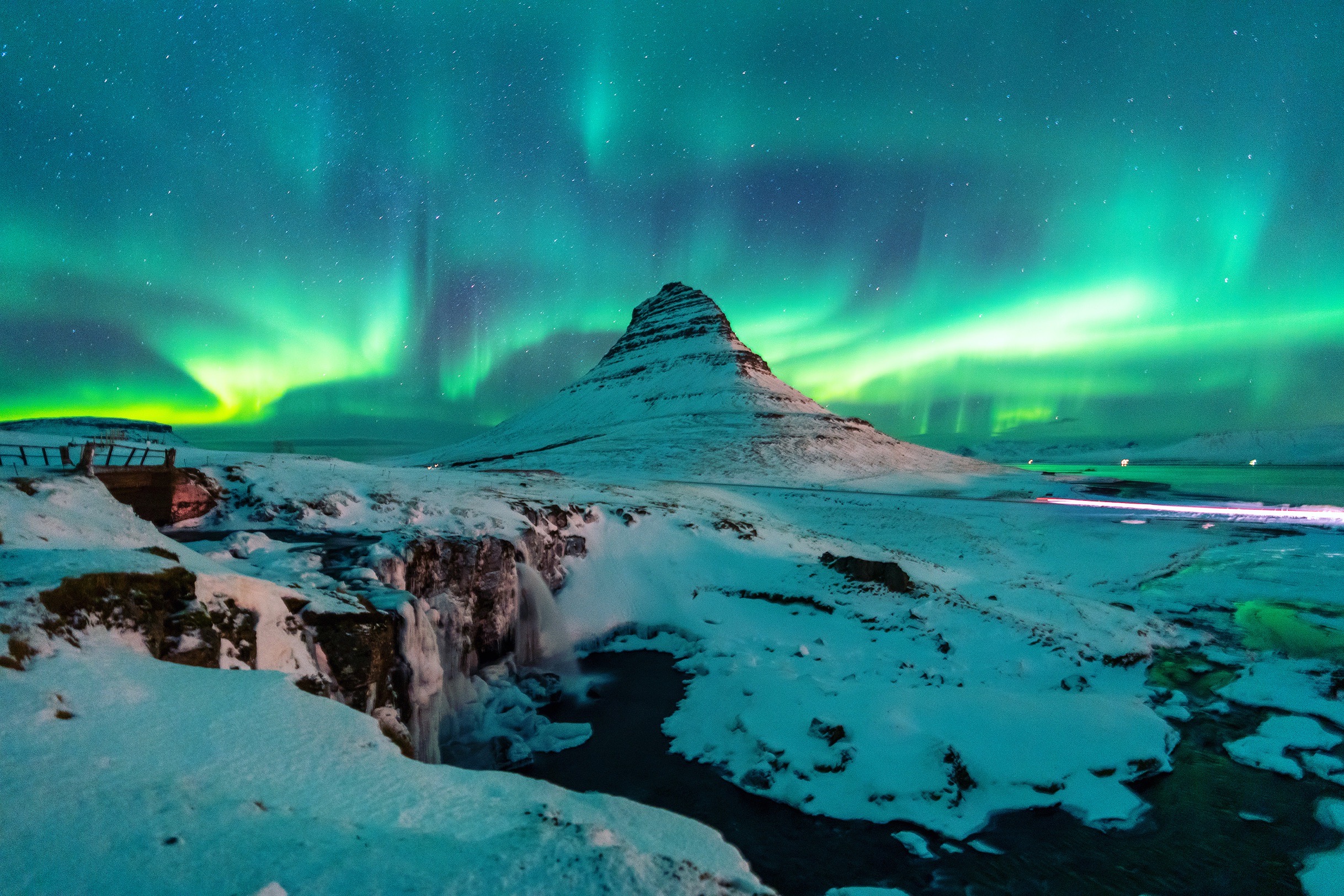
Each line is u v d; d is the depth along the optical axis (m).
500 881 3.67
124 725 4.67
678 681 15.49
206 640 6.71
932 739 11.09
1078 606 20.30
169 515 15.07
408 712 9.89
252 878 3.32
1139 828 9.44
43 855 3.24
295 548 12.94
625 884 3.83
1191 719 13.48
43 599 5.41
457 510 19.12
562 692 14.79
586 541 22.23
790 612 19.25
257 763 4.65
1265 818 9.67
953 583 22.69
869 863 8.55
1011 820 9.58
